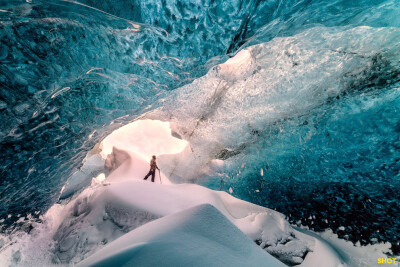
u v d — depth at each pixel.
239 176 8.89
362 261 4.72
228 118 8.60
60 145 6.97
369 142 6.28
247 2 7.70
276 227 5.12
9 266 4.87
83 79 6.66
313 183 7.01
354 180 6.32
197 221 1.73
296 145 7.62
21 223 6.58
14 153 6.08
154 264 1.17
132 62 7.57
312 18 6.39
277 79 7.18
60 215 6.03
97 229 4.48
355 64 6.11
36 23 5.79
